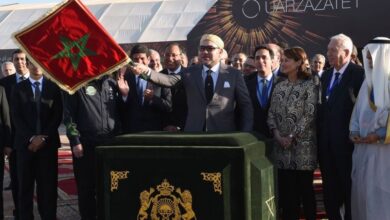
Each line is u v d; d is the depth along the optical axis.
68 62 4.31
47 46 4.31
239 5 17.88
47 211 5.49
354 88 4.82
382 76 4.50
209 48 4.64
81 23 4.29
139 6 22.64
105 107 5.28
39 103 5.52
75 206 6.80
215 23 18.34
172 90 5.47
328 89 4.98
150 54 6.32
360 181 4.63
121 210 3.44
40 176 5.52
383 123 4.44
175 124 5.44
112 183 3.44
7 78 6.62
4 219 6.21
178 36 19.69
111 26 21.55
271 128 4.98
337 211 4.91
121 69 5.48
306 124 4.83
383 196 4.49
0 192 5.98
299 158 4.89
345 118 4.83
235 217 3.26
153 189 3.38
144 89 5.48
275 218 3.81
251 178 3.34
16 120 5.51
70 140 5.23
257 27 17.69
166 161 3.34
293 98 4.89
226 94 4.66
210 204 3.28
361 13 16.80
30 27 4.29
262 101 5.31
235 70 4.77
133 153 3.39
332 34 17.09
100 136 5.20
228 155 3.24
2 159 5.95
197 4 21.89
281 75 5.40
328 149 4.87
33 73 5.52
